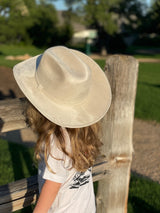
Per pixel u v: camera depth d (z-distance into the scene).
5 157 4.94
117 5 30.33
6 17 15.26
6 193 1.75
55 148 1.34
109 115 2.28
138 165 5.30
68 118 1.36
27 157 4.98
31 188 1.84
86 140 1.45
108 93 1.59
